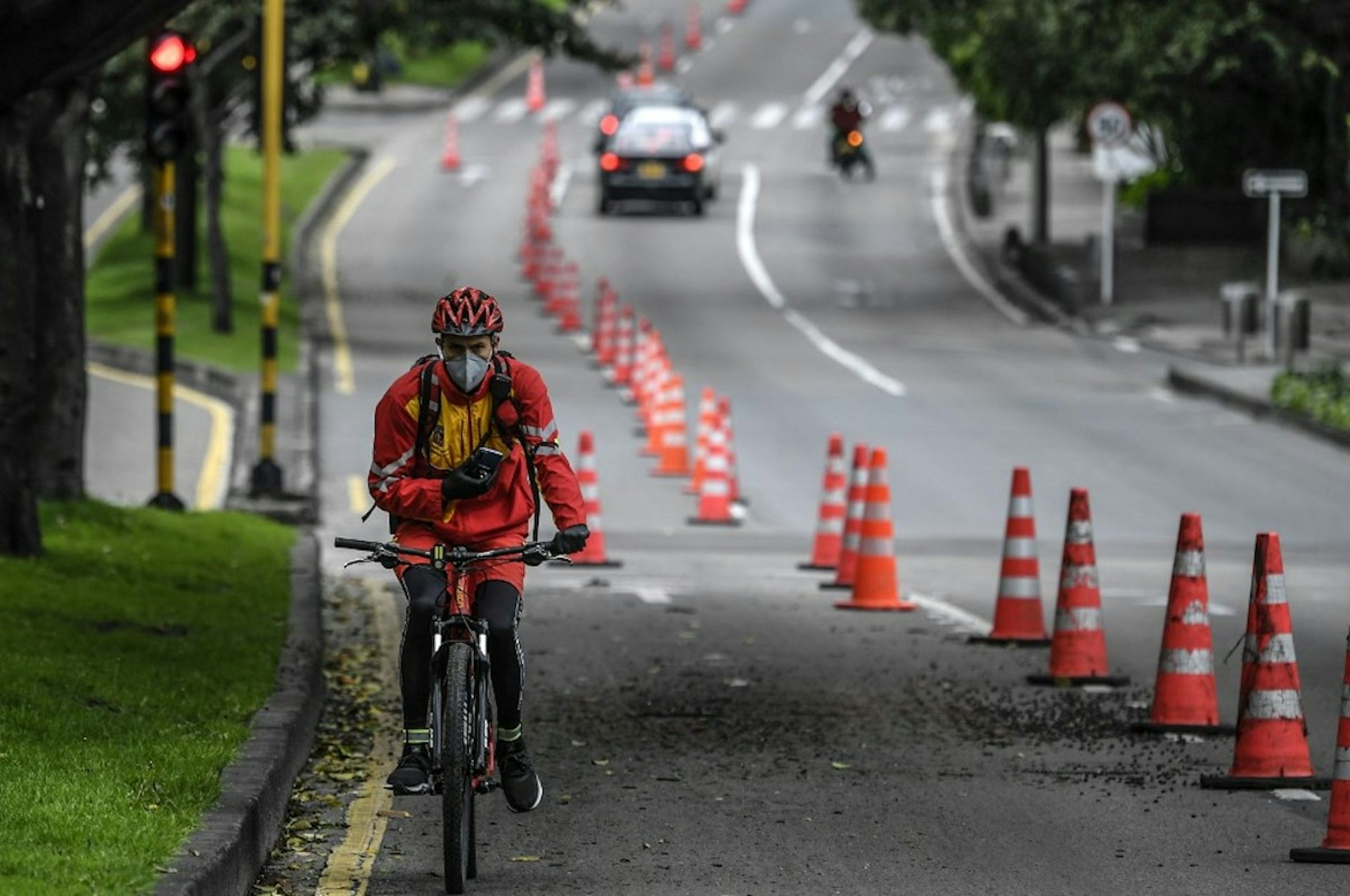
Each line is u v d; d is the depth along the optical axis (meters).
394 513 25.81
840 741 34.97
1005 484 75.94
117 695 31.95
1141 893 25.95
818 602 51.91
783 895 25.73
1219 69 110.81
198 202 140.00
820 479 77.19
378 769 32.19
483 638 25.86
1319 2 99.19
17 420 44.59
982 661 42.97
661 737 35.16
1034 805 30.61
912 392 100.31
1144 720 36.72
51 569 44.41
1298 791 31.44
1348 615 49.28
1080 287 136.50
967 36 144.00
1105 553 61.75
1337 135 107.25
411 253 152.12
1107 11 107.81
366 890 25.72
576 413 93.06
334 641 43.97
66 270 52.12
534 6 114.69
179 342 109.56
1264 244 145.62
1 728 28.58
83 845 23.22
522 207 171.88
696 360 111.75
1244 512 70.50
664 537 65.50
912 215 171.75
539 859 27.30
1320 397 88.81
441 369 25.48
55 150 51.81
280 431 83.44
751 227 165.38
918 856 27.66
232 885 23.98
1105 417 92.31
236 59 109.94
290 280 139.12
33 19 40.28
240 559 50.78
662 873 26.69
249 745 29.50
